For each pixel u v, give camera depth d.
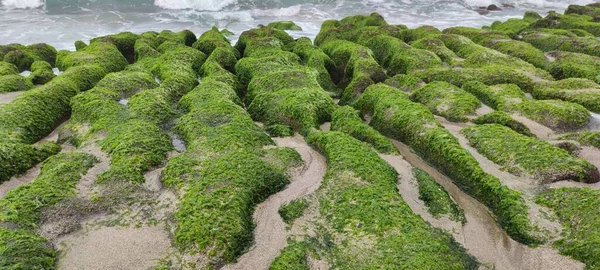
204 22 37.34
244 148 12.02
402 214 9.20
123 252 8.62
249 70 20.00
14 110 14.56
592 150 12.23
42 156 12.64
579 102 15.49
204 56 22.70
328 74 20.69
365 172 10.69
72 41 30.00
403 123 13.77
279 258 8.27
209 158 11.52
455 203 10.41
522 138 12.19
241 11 40.38
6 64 20.42
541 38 24.98
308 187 10.63
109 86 16.97
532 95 17.14
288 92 15.93
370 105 16.16
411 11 41.09
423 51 21.78
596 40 23.12
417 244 8.37
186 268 8.23
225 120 13.84
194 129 13.27
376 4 42.81
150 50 22.80
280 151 12.09
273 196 10.45
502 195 10.16
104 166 11.55
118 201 10.06
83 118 14.79
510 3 44.06
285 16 39.75
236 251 8.62
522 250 8.91
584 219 8.92
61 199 9.96
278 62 20.53
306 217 9.51
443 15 39.97
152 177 11.09
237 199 9.70
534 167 10.95
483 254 8.80
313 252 8.48
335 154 11.66
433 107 15.64
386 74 21.38
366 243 8.48
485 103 16.22
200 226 8.89
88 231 9.17
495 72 18.31
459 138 13.04
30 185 10.37
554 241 8.84
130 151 11.80
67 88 16.91
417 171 11.46
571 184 10.40
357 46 22.98
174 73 18.92
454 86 16.77
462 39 24.16
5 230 8.73
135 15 37.94
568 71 19.38
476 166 11.15
